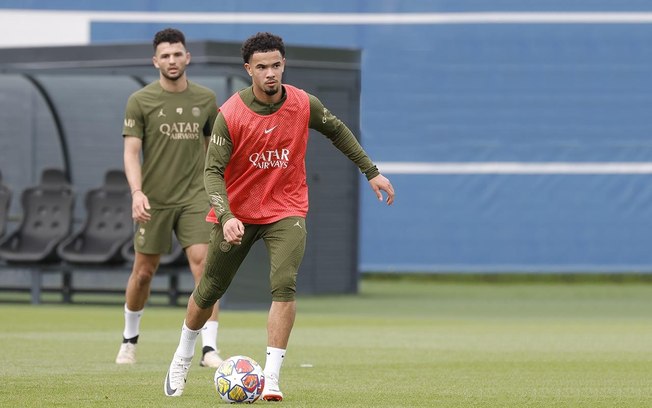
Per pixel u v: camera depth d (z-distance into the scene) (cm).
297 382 3378
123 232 7131
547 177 9644
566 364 3988
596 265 9650
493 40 9656
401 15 9681
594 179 9650
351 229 8481
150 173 3841
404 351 4456
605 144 9656
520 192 9644
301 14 9675
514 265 9644
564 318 6625
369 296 8406
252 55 2825
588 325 6012
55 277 7688
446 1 9669
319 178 8319
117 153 7662
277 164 2877
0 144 7894
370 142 9681
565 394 3153
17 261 7100
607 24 9656
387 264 9656
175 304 7094
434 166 9662
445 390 3209
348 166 8431
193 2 9638
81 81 7612
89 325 5641
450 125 9669
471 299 8250
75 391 3083
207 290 2931
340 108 8138
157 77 7050
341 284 8488
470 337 5175
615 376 3612
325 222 8381
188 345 2981
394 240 9656
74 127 7700
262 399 2886
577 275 9969
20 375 3475
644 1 9631
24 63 7812
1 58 7875
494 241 9656
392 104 9675
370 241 9675
